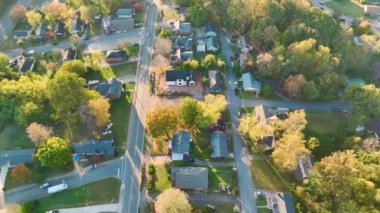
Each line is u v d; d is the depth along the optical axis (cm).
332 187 9844
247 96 13600
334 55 14212
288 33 14750
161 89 13775
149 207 10162
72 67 13638
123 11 17562
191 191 10550
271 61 13625
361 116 11769
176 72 13900
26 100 12125
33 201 10175
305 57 13512
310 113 13050
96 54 15188
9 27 17100
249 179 10931
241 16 15825
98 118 11575
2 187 10669
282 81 13838
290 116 11794
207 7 16900
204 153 11519
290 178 10950
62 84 11588
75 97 11819
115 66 14838
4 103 12144
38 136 11162
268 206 10262
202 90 13788
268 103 13362
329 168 10006
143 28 16950
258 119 12381
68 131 12181
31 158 11162
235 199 10419
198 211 9931
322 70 13462
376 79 14462
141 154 11550
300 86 13062
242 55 15212
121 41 16112
